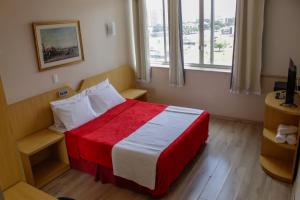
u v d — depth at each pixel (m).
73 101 3.54
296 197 2.27
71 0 3.65
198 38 4.41
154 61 4.97
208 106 4.54
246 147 3.56
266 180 2.91
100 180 3.08
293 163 2.76
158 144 2.82
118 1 4.43
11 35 3.01
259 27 3.68
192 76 4.50
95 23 4.07
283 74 3.82
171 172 2.78
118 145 2.82
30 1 3.15
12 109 3.05
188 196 2.74
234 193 2.74
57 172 3.19
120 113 3.75
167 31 4.63
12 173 2.09
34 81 3.32
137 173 2.71
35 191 2.04
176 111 3.69
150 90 5.01
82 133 3.17
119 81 4.67
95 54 4.16
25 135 3.21
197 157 3.39
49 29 3.39
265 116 3.15
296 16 3.53
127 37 4.75
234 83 4.07
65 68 3.70
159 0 4.54
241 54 3.90
